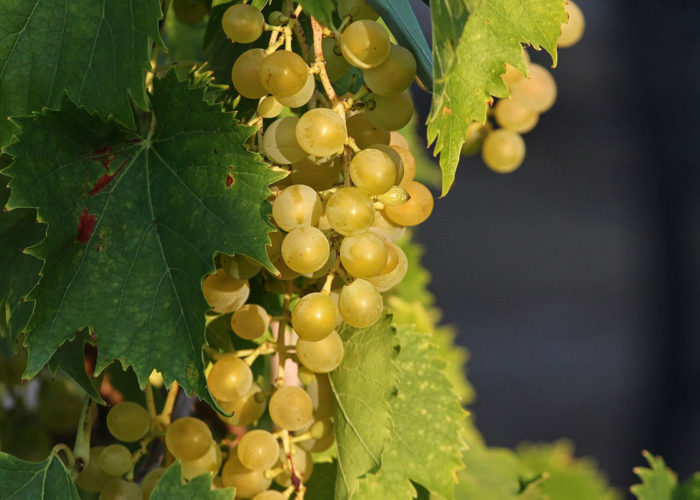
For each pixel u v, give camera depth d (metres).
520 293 4.98
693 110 5.65
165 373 0.95
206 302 0.95
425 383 1.05
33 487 0.99
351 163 0.96
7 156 0.99
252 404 1.02
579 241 5.21
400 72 0.96
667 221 5.28
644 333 4.80
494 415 4.28
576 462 1.27
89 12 0.96
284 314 1.01
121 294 0.95
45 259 0.95
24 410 1.12
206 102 0.95
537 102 1.14
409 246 1.25
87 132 0.96
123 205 0.96
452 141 0.96
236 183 0.95
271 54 0.96
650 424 4.38
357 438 1.00
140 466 1.07
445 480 1.04
